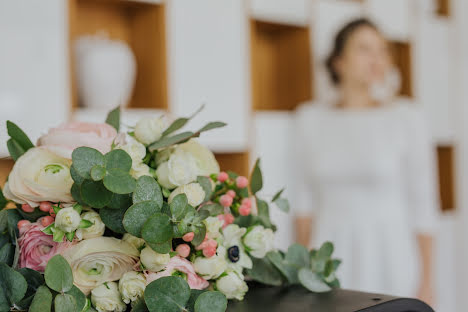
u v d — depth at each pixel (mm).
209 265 543
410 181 2346
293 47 2635
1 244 581
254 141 2320
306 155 2400
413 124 2336
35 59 1741
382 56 2371
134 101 2170
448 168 3230
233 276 562
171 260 534
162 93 2064
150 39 2105
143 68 2135
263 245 599
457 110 3191
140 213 512
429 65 3053
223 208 597
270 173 2383
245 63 2295
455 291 3150
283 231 2393
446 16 3205
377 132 2311
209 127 588
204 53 2164
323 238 2293
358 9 2730
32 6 1734
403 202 2363
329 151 2326
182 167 563
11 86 1691
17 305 515
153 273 527
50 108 1768
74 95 1870
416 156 2332
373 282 2234
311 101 2574
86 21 2088
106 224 529
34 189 536
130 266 535
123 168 525
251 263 602
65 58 1804
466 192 3248
